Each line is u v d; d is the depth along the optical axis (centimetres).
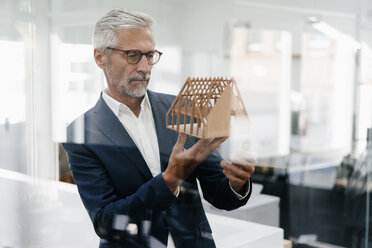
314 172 108
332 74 106
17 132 141
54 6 131
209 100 103
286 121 106
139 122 116
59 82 132
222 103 103
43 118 135
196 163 110
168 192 114
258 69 105
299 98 106
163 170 114
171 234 116
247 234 111
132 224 119
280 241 110
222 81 107
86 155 126
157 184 115
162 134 112
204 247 114
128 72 117
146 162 116
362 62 106
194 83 105
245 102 106
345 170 109
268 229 110
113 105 120
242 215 110
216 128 103
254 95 106
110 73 120
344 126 107
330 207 109
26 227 144
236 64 107
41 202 139
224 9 107
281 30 105
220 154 108
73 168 129
